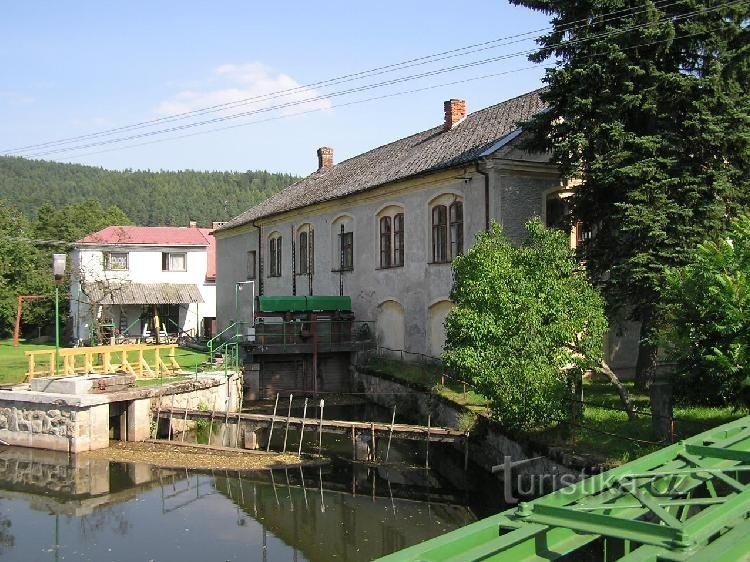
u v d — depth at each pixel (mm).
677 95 15258
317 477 16672
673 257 14773
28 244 45562
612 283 15875
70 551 12391
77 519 14070
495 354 13945
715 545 4676
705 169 15492
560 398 13539
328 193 30328
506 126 22875
